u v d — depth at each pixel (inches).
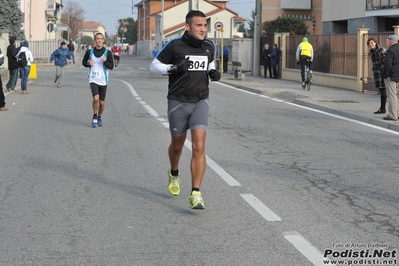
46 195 306.8
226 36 2984.7
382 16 1337.4
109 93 927.7
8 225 255.1
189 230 248.7
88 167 375.9
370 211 278.7
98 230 248.8
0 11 1638.8
